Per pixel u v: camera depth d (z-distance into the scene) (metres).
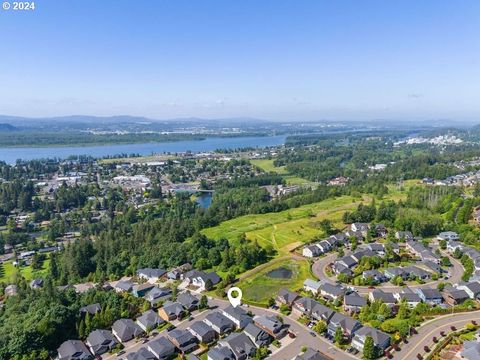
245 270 140.75
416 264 138.25
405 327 91.75
